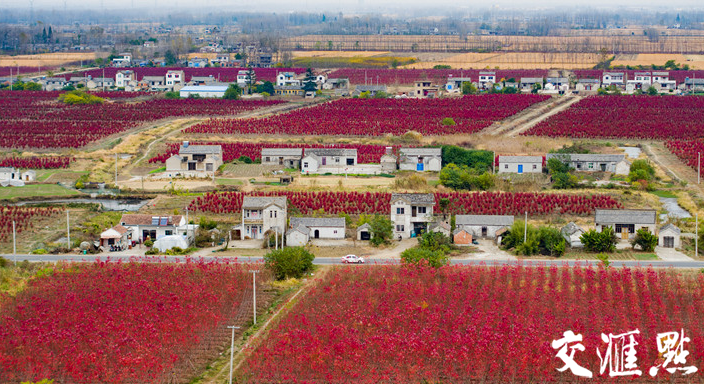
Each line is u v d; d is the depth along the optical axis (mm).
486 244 133500
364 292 106375
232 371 86000
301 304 103375
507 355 88062
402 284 108562
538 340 90750
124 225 135500
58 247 130125
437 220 141500
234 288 108438
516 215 148375
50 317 99062
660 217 145750
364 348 90500
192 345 92812
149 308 100688
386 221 136500
